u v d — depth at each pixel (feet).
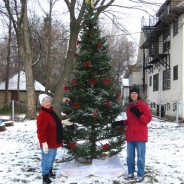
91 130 25.67
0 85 167.73
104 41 26.27
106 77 25.55
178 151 36.86
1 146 40.32
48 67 118.83
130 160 24.29
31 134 52.85
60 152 34.65
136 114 23.34
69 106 25.68
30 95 79.77
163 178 24.95
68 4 61.77
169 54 91.45
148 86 125.18
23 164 29.63
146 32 100.22
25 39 80.28
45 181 22.99
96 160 25.52
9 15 78.48
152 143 42.98
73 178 24.32
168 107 91.71
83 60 25.70
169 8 89.66
